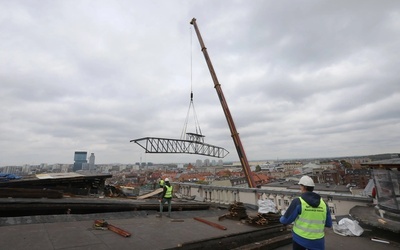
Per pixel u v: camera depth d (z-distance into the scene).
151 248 4.96
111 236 5.70
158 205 10.81
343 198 9.92
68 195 12.19
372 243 6.71
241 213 8.88
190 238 5.86
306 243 3.78
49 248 4.66
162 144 32.59
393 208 7.02
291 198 11.52
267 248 6.19
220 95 36.44
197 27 43.25
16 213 7.62
